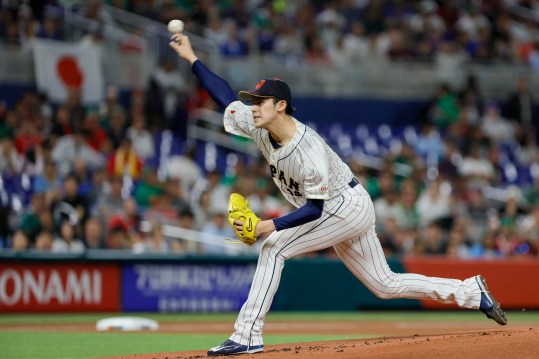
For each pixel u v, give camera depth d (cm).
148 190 5403
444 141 6644
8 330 3756
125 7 6719
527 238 5506
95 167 5572
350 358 2066
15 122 5547
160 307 4816
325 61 7088
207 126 6500
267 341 3234
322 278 5028
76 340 3322
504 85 7462
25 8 6356
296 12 7550
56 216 4772
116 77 6412
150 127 6128
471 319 4641
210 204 5391
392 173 5978
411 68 7281
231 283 4941
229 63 6762
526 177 6900
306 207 2245
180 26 2559
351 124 7088
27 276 4591
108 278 4744
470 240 5481
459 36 7694
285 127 2250
